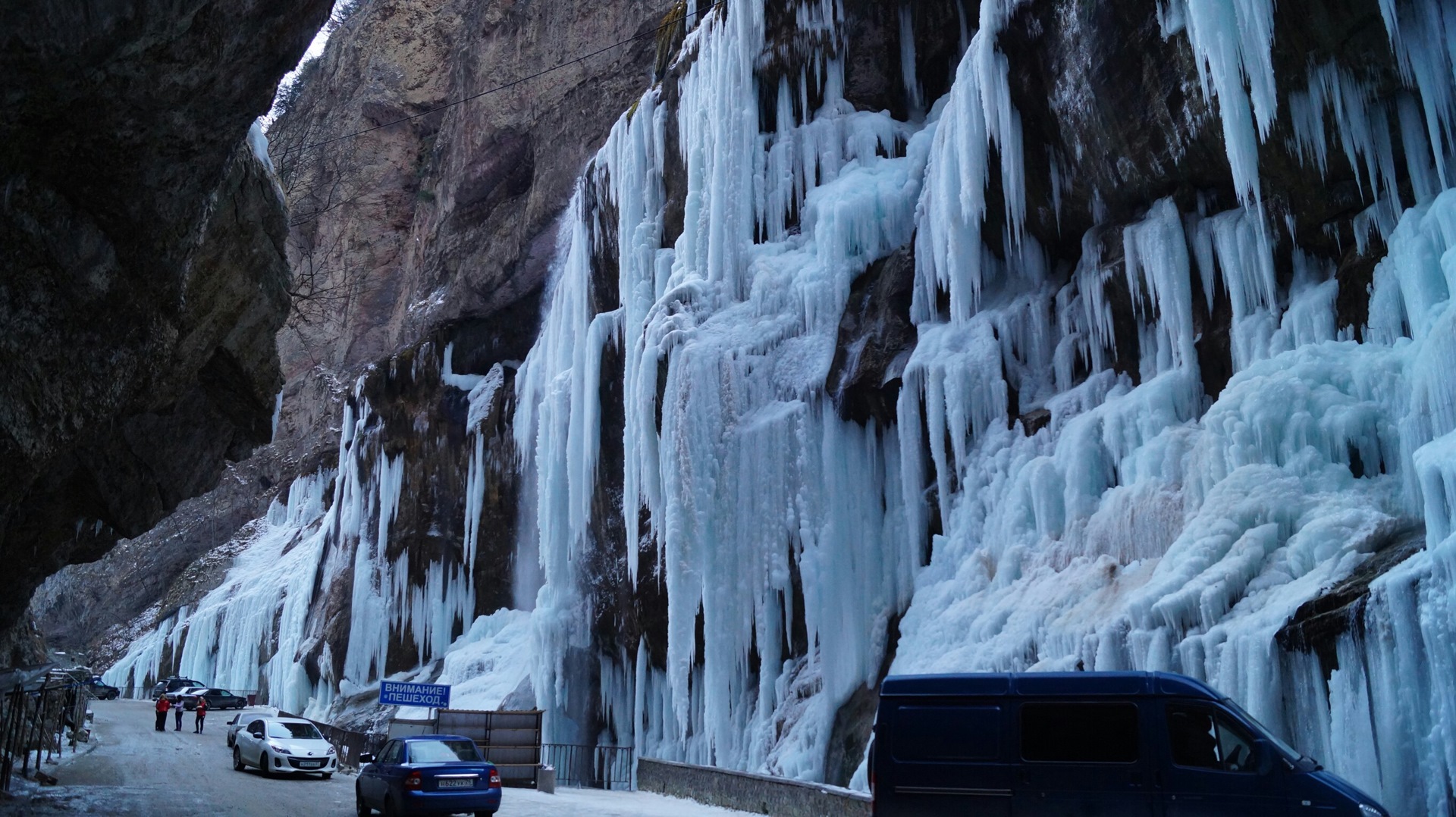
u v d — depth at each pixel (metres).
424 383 43.16
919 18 26.52
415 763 15.50
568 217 39.84
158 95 11.18
